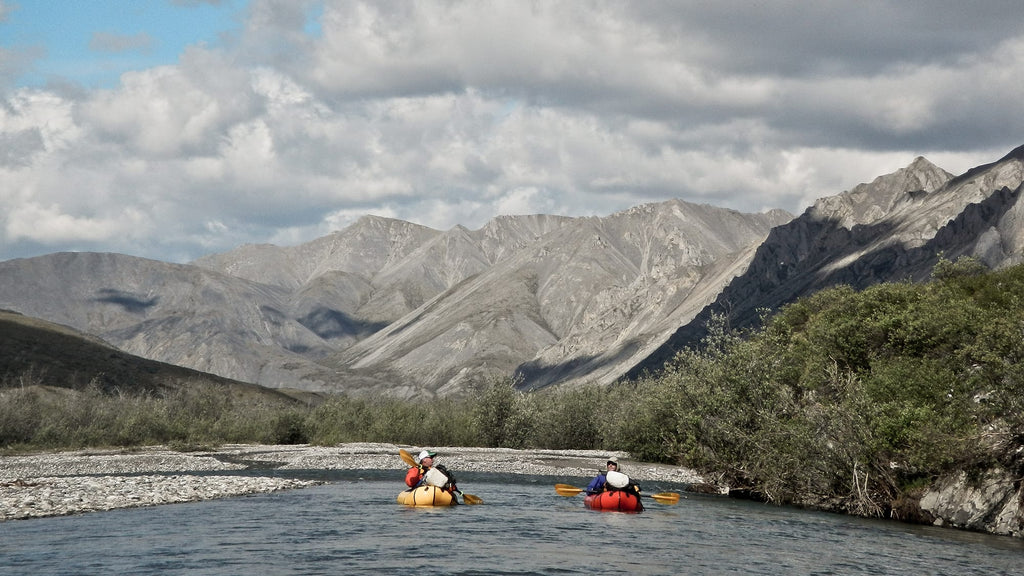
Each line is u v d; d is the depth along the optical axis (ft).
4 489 120.78
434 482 124.57
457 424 334.85
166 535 88.99
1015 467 108.06
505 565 77.66
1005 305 158.92
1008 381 109.60
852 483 128.16
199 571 71.97
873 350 150.00
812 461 130.62
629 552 86.84
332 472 192.75
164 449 283.18
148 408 338.13
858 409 125.49
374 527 98.22
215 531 92.58
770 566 81.61
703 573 77.41
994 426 111.86
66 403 326.24
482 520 107.65
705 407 154.81
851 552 90.43
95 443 292.20
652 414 212.02
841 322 153.69
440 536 92.94
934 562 85.35
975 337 128.98
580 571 76.23
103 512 105.40
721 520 115.24
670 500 135.74
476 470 206.28
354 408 370.12
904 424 120.26
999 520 106.32
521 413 312.71
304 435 336.49
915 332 140.05
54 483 134.72
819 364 143.02
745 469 151.02
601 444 313.12
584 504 128.57
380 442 333.01
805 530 106.73
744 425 150.20
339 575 71.56
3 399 301.84
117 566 73.46
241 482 148.25
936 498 115.96
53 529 91.15
